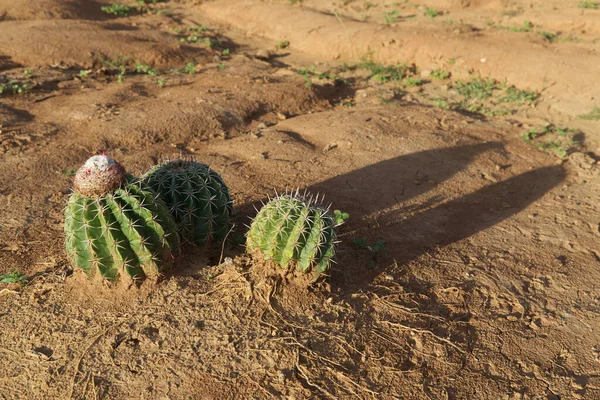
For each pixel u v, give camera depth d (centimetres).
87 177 83
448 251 110
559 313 97
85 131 153
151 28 296
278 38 294
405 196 129
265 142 152
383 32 266
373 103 198
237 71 227
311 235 89
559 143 164
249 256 98
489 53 236
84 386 79
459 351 88
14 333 86
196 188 97
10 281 94
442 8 325
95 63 225
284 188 128
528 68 223
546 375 86
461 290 99
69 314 89
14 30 238
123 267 89
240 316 88
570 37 259
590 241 116
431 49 246
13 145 142
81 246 86
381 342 88
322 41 272
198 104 175
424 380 83
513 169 147
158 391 79
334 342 86
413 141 157
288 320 88
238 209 117
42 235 108
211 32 300
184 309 89
